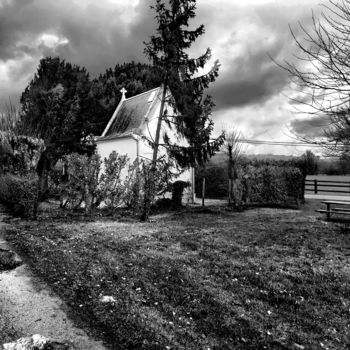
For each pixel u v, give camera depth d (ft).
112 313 14.49
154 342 12.26
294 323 14.14
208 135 44.62
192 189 69.10
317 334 13.24
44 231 31.58
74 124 69.72
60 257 22.41
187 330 13.24
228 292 17.31
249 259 23.59
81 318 14.32
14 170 44.96
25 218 38.27
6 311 14.58
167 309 15.08
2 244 25.99
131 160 62.85
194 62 41.22
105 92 107.45
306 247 27.25
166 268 20.97
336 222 39.93
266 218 44.16
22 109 65.82
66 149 66.44
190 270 20.74
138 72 115.85
